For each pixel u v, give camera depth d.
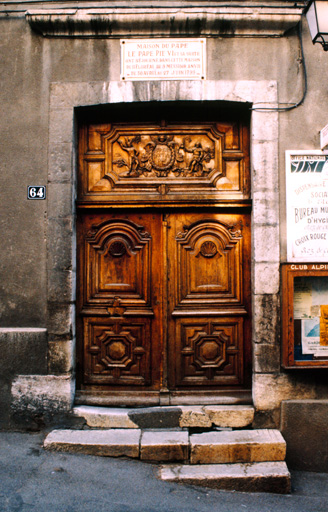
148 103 3.92
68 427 3.78
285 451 3.43
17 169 3.93
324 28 3.32
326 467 3.68
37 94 3.94
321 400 3.74
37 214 3.91
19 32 3.96
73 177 3.96
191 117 4.08
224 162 4.06
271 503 3.06
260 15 3.78
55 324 3.84
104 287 4.05
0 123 3.93
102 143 4.11
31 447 3.53
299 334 3.79
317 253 3.82
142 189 4.07
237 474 3.23
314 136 3.87
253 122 3.86
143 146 4.10
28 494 2.92
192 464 3.40
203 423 3.75
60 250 3.88
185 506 2.92
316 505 3.06
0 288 3.91
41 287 3.90
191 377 4.02
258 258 3.81
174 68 3.88
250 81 3.87
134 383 4.00
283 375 3.77
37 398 3.83
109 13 3.79
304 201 3.84
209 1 3.86
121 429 3.71
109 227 4.06
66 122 3.90
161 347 4.02
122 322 4.04
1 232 3.92
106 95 3.89
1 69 3.96
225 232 4.04
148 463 3.41
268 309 3.80
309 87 3.89
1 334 3.85
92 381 4.02
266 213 3.83
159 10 3.78
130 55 3.90
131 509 2.84
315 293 3.81
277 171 3.85
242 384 4.00
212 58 3.89
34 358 3.85
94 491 3.01
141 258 4.05
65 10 3.81
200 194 4.04
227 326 4.04
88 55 3.92
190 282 4.04
